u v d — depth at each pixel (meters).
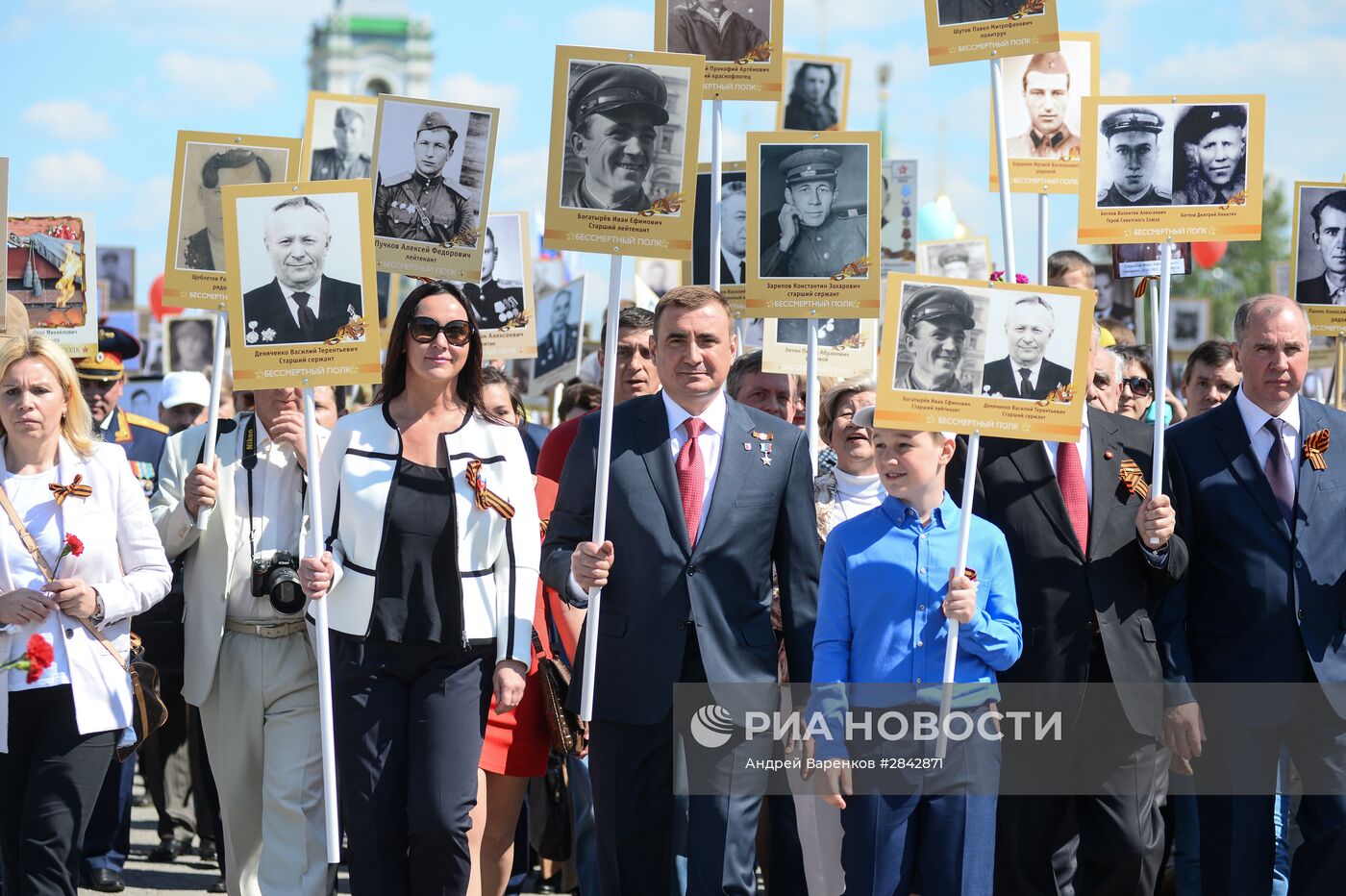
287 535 6.42
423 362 5.85
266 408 6.49
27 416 5.84
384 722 5.69
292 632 6.36
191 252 6.64
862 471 6.94
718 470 5.75
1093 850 6.20
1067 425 5.71
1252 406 6.33
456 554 5.79
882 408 5.68
